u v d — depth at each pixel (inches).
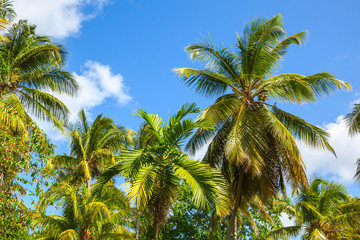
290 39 594.6
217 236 962.1
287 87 601.0
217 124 602.9
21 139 369.7
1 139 351.9
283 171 565.0
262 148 530.9
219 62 621.0
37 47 661.9
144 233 956.0
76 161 872.3
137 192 357.7
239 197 557.0
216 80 616.4
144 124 895.1
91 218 613.6
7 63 632.4
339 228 885.2
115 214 672.4
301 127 603.5
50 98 691.4
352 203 898.1
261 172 544.1
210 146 582.9
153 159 394.9
